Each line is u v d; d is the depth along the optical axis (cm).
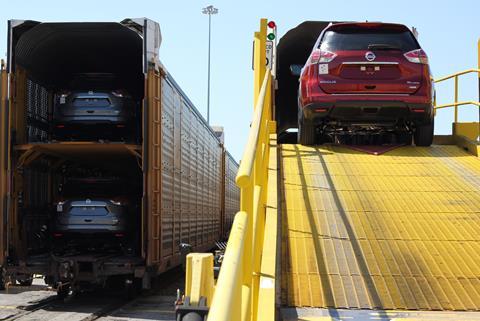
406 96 888
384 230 613
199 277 509
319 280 501
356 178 782
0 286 1382
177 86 1459
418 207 680
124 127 1274
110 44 1278
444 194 726
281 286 488
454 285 495
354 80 894
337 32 928
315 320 427
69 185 1331
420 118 920
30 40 1201
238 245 228
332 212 659
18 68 1203
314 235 595
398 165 852
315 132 967
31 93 1274
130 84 1465
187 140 1628
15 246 1178
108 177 1338
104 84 1344
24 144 1185
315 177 784
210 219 2148
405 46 912
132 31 1173
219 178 2461
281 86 1434
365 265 531
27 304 1234
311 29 1295
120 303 1248
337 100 892
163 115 1273
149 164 1166
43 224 1339
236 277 202
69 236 1264
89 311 1130
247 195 296
